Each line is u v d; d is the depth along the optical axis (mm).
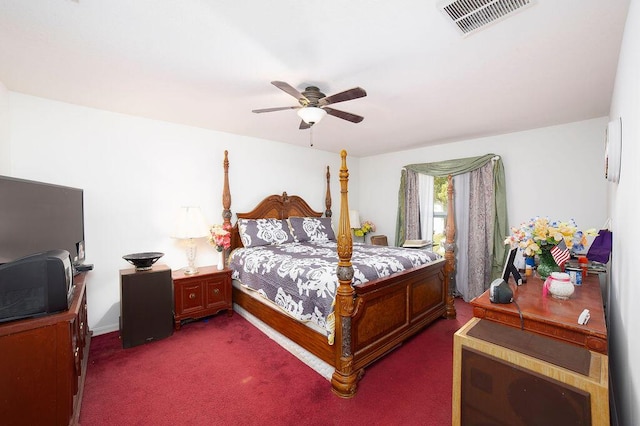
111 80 2270
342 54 1848
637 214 1072
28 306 1420
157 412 1823
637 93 1088
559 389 1110
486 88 2393
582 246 2137
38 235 1909
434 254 3404
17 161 2547
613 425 1680
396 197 5164
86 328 2564
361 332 2234
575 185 3355
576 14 1444
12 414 1355
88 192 2912
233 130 3803
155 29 1599
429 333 2988
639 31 1056
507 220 3855
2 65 2033
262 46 1763
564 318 1453
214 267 3645
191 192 3619
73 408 1618
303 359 2422
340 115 2455
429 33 1616
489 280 3969
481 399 1317
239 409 1858
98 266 2973
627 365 1268
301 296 2375
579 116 3137
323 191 5164
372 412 1834
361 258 2906
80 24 1554
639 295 1019
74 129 2828
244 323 3240
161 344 2740
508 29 1578
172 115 3162
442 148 4535
